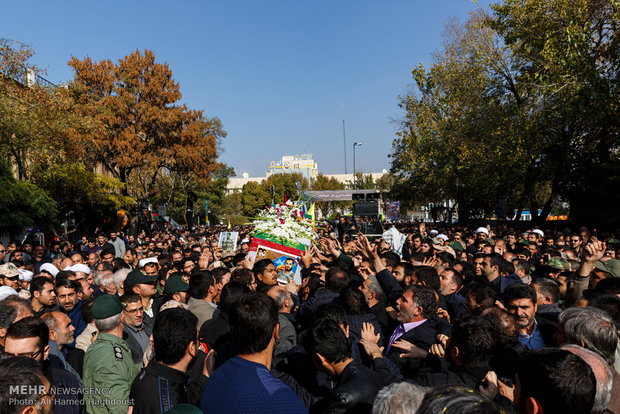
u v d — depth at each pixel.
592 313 2.77
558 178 20.47
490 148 21.12
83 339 4.19
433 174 28.11
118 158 26.27
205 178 33.03
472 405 1.36
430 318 3.81
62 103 17.30
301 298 6.20
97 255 11.20
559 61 16.34
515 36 19.73
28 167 19.05
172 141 29.27
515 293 3.82
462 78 23.80
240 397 2.29
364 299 4.02
